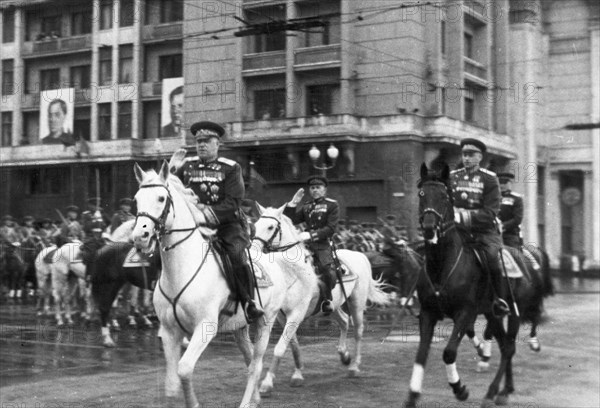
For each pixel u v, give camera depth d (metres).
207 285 7.20
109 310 13.13
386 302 11.27
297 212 10.59
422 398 8.78
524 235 28.05
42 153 28.66
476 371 10.74
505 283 9.08
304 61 26.52
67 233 16.97
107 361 11.34
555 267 30.00
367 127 26.30
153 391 9.02
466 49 28.47
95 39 29.38
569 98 30.58
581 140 30.33
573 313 18.83
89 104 29.12
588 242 30.45
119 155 27.62
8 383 9.50
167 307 7.23
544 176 30.34
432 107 26.28
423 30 26.17
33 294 20.97
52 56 30.14
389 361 11.53
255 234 9.38
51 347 12.87
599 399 8.77
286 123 26.33
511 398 8.82
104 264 13.09
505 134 29.41
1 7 30.17
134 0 28.70
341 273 10.37
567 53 30.39
